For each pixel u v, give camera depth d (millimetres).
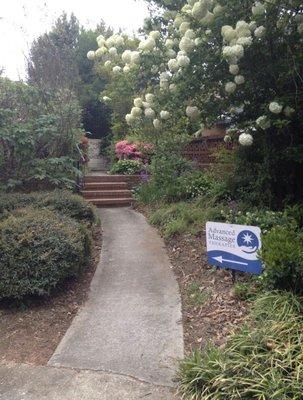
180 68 5613
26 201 6801
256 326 3662
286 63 5469
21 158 8391
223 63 5602
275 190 6477
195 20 5473
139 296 5035
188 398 3152
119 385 3428
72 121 9312
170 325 4289
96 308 4809
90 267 6059
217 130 10133
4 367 3793
